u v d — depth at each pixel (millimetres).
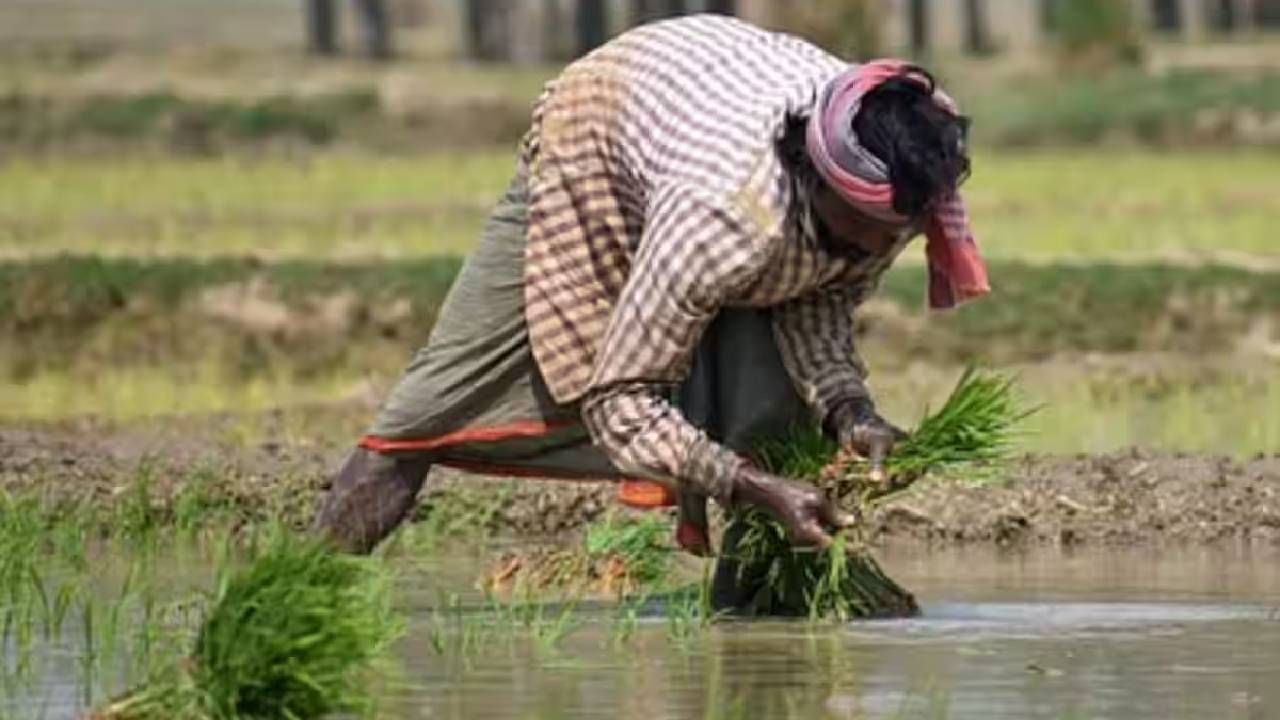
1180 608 14109
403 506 13539
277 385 26406
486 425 13336
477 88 68125
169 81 69312
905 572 15688
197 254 33375
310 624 10805
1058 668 12227
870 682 11867
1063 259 32688
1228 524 17391
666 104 12344
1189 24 114750
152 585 14055
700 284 12008
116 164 52781
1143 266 30375
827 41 63188
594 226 12734
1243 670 12172
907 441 12875
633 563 14789
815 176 11961
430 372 13328
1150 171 49281
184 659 11344
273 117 59000
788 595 13703
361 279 29391
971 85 66000
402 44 103812
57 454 19125
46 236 36812
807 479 12711
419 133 60219
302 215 40312
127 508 16828
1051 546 17047
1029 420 22375
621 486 14391
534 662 12406
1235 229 37500
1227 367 26812
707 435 12891
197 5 122875
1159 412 23344
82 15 111938
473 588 14773
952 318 28047
